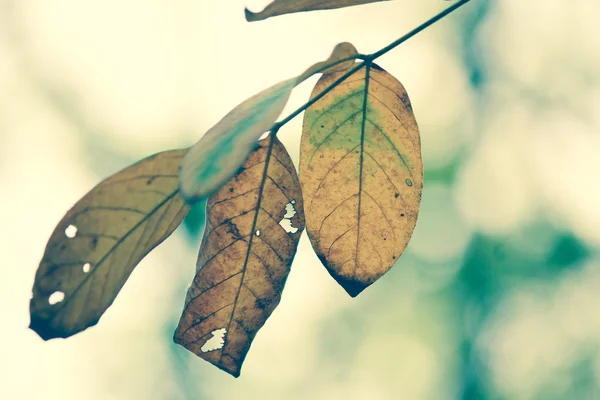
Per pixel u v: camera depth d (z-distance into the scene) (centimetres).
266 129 35
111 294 38
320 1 37
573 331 261
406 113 40
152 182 38
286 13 38
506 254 274
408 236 41
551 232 262
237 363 41
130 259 38
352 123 40
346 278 41
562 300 264
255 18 37
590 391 257
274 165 40
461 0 38
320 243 40
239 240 40
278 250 40
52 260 37
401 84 40
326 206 40
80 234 37
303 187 40
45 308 38
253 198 40
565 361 262
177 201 38
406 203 41
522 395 270
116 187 37
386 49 39
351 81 40
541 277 268
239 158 34
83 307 38
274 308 41
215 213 40
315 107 40
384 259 41
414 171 40
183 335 40
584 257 256
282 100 36
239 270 40
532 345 270
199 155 35
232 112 36
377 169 40
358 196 40
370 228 40
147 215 38
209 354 41
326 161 40
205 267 40
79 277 38
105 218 38
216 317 40
